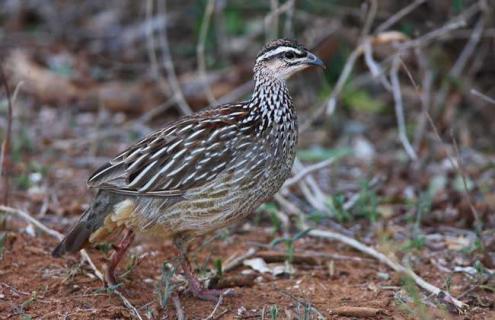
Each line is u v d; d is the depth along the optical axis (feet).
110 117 53.16
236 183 29.71
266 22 48.03
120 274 32.24
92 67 58.59
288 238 34.32
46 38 62.80
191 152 29.43
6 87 36.19
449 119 51.80
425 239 36.58
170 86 53.47
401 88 54.54
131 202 29.76
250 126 30.25
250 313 29.66
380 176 45.14
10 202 39.81
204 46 58.18
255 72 31.27
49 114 53.01
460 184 43.04
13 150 45.68
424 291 31.65
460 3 50.19
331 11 55.98
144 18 64.44
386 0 53.98
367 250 34.53
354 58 45.29
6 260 32.83
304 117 53.62
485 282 32.45
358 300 30.83
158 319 28.99
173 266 32.14
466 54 51.67
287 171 31.45
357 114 54.85
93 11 67.31
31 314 28.94
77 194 41.68
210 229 30.66
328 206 39.47
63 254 30.25
